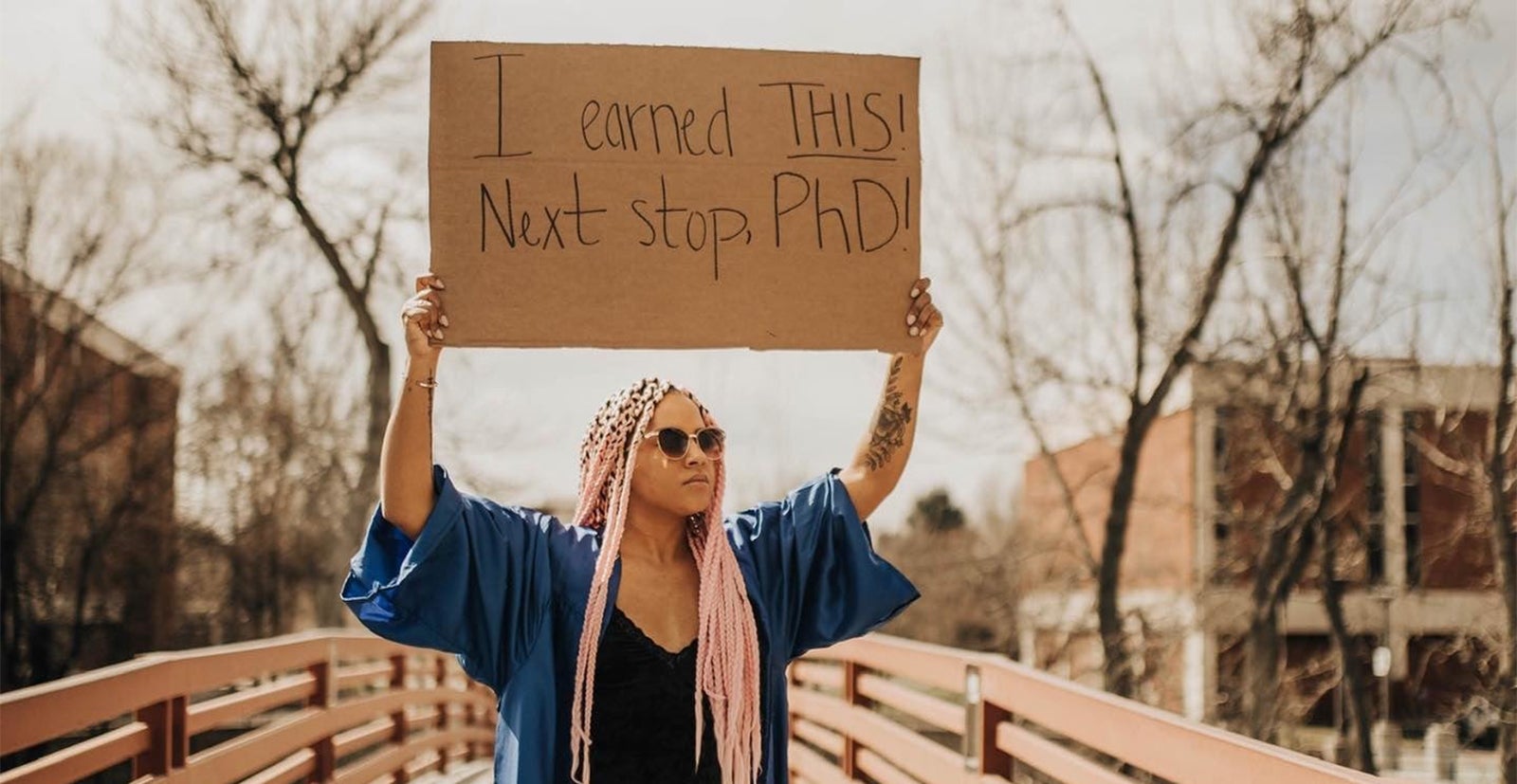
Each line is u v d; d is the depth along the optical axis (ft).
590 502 12.40
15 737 14.02
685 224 12.71
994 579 97.45
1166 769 13.30
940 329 13.03
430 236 12.42
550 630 11.91
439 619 11.64
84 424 106.01
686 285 12.66
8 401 98.53
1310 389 72.84
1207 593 77.36
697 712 11.73
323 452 100.17
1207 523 83.46
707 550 12.25
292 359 99.86
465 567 11.60
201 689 20.40
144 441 102.53
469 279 12.41
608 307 12.53
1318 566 79.77
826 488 13.05
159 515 104.17
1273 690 73.36
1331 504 73.61
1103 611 76.07
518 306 12.42
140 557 103.81
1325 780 10.35
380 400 91.81
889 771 24.75
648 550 12.45
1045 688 17.21
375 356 91.81
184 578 112.06
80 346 100.68
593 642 11.75
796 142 12.94
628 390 12.50
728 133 12.86
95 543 100.68
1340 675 75.82
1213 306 70.95
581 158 12.64
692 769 11.82
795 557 12.85
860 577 12.84
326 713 27.73
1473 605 104.58
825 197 12.92
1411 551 105.50
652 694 11.84
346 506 99.66
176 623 111.04
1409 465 108.68
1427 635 106.42
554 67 12.67
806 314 12.80
